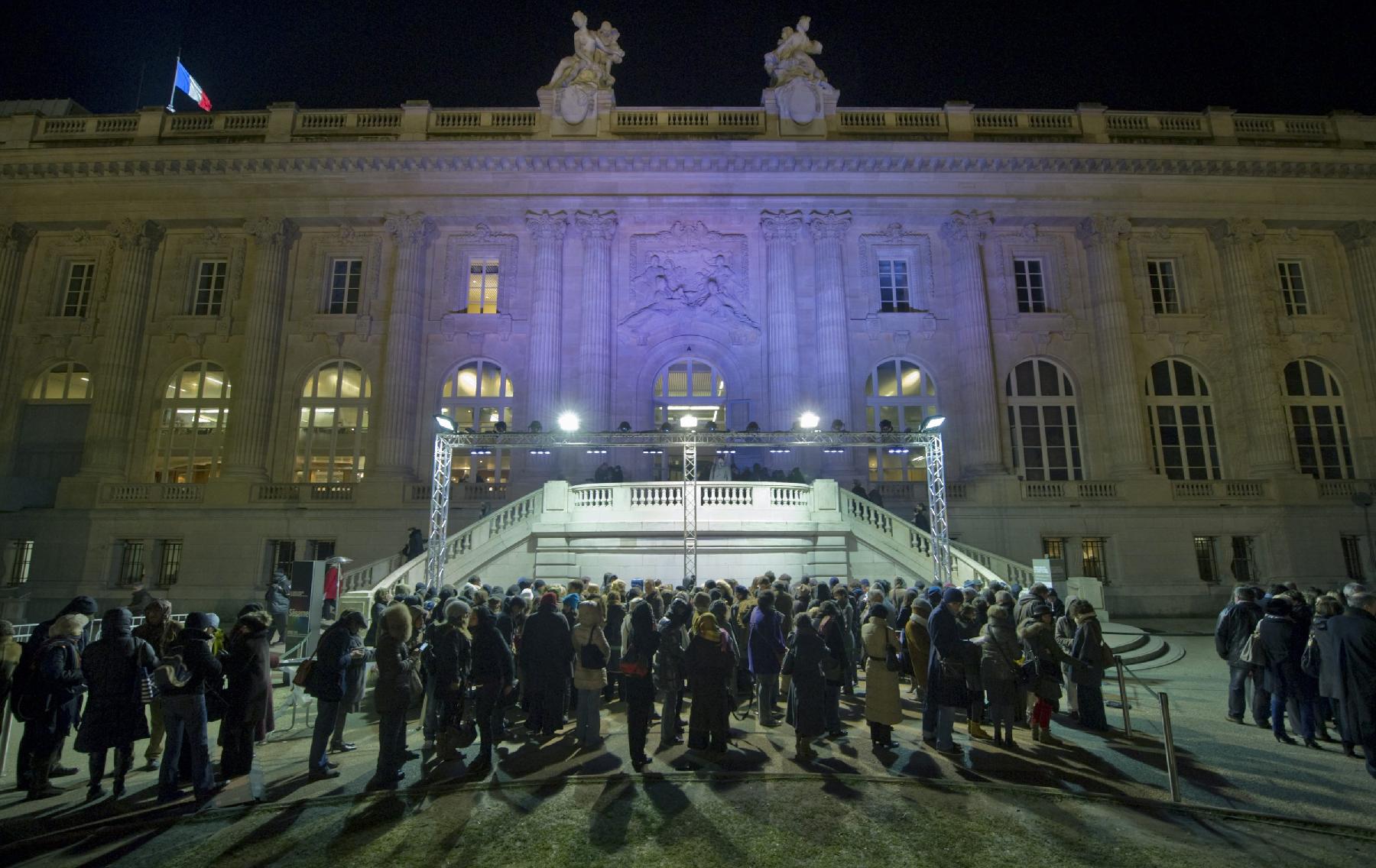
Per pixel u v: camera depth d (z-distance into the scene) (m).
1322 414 30.69
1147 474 28.48
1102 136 31.69
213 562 27.19
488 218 31.55
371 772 9.06
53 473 29.98
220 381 30.70
